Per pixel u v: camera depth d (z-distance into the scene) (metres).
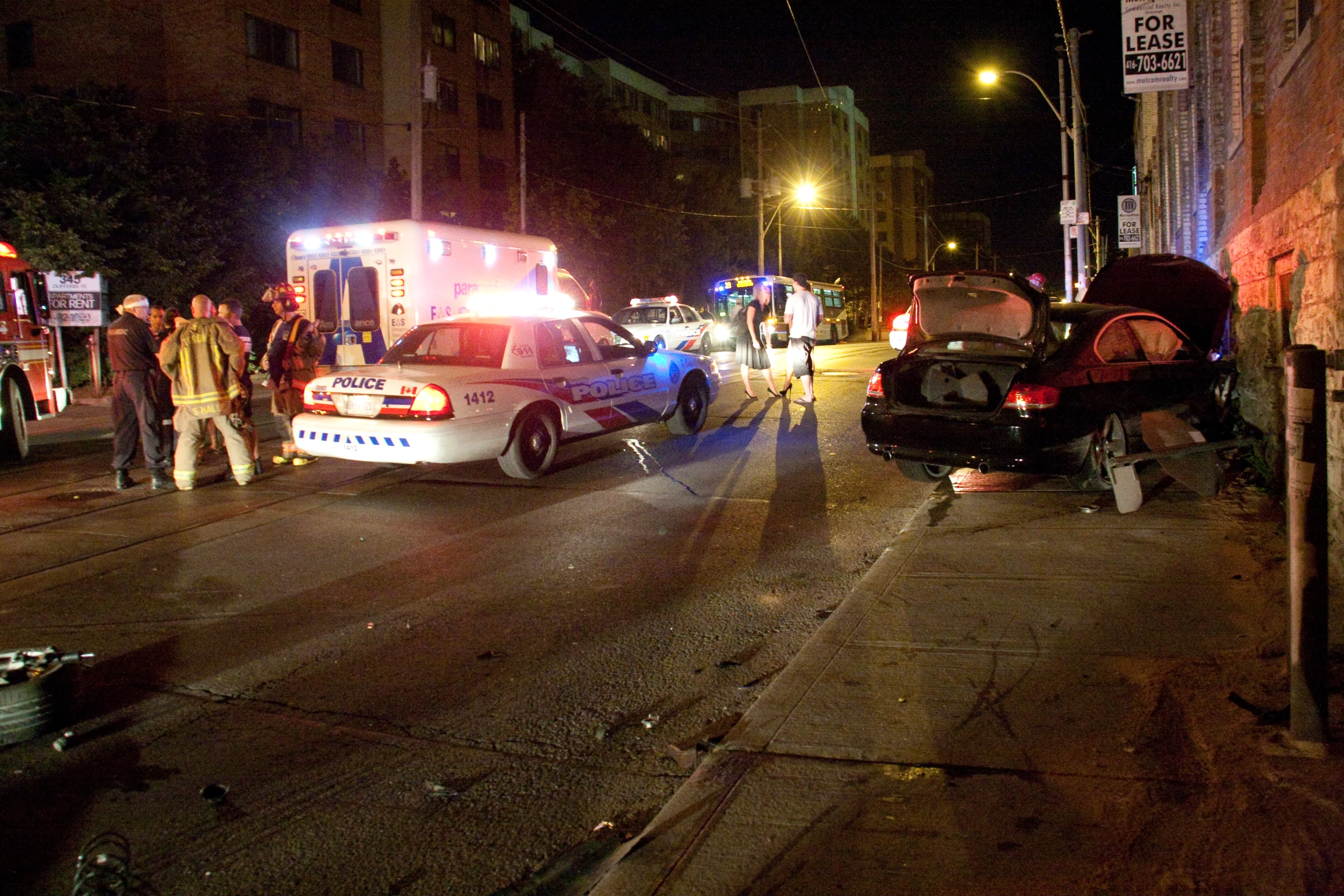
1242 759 3.53
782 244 58.59
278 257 26.80
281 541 7.43
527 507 8.38
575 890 3.18
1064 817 3.25
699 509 8.14
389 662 5.12
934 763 3.65
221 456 11.08
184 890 3.21
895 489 8.62
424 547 7.23
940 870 2.99
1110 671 4.38
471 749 4.17
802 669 4.58
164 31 31.38
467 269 14.91
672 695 4.65
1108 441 7.56
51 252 20.16
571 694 4.69
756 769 3.67
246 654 5.26
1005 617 5.12
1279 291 7.41
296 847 3.46
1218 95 11.96
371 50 37.91
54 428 15.34
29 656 4.54
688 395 11.62
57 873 3.31
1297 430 3.50
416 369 8.86
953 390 7.70
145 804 3.76
